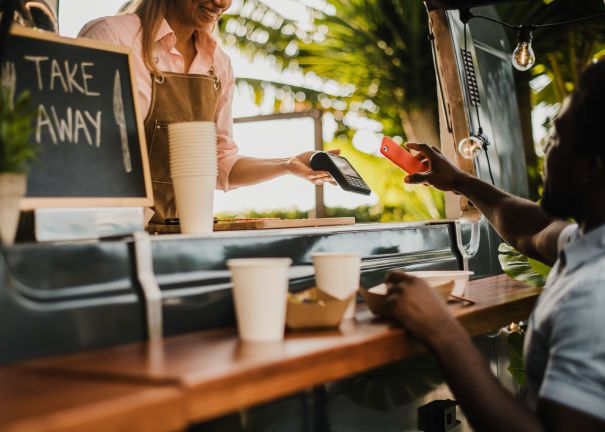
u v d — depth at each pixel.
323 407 1.81
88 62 1.51
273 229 1.78
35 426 0.77
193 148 1.63
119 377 1.00
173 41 2.54
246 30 7.61
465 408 1.30
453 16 3.11
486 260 2.77
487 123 3.37
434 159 2.21
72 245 1.24
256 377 1.02
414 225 2.25
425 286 1.38
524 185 3.88
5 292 1.13
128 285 1.33
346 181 2.12
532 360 1.46
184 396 0.92
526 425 1.26
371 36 7.25
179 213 1.67
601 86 1.38
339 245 1.88
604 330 1.25
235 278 1.29
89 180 1.44
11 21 1.35
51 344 1.18
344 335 1.31
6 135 1.16
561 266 1.54
